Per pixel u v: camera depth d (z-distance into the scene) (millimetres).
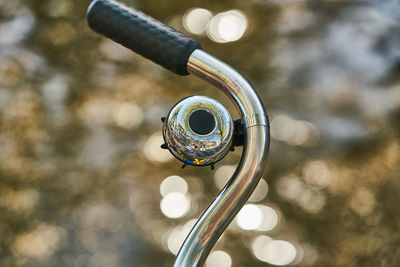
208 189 3527
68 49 3879
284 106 3727
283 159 3596
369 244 3320
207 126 816
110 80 3797
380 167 3506
